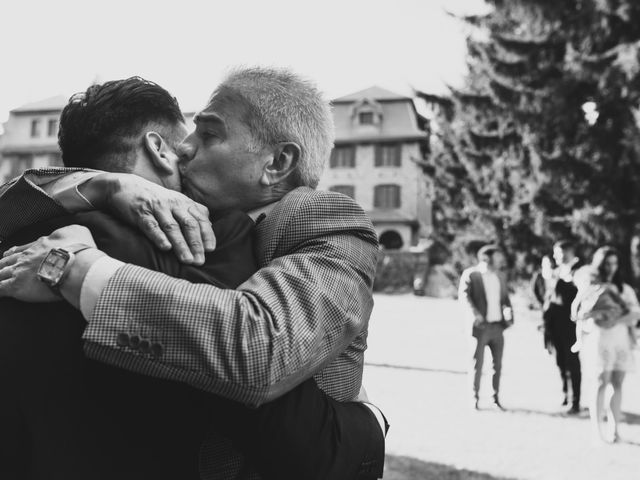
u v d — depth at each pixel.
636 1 17.52
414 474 4.23
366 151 48.25
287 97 1.08
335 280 0.91
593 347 5.41
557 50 20.09
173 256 0.90
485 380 8.32
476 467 4.46
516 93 20.16
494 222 21.78
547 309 6.91
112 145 1.08
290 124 1.07
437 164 28.23
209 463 0.90
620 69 17.20
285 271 0.89
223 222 0.98
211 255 0.94
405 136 47.34
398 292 35.56
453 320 18.55
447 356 10.77
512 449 5.01
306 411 0.86
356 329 0.93
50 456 0.83
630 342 5.39
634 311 5.37
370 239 1.02
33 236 0.98
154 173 1.09
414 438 5.29
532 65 19.98
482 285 6.66
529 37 20.33
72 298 0.84
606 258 5.60
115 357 0.80
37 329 0.87
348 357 1.01
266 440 0.83
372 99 48.91
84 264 0.84
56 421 0.84
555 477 4.28
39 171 1.02
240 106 1.07
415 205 47.00
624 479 4.27
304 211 0.98
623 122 18.06
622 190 18.16
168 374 0.79
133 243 0.89
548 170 18.53
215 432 0.90
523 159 20.45
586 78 18.16
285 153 1.08
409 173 47.31
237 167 1.07
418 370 9.17
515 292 21.59
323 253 0.94
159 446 0.86
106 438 0.84
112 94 1.09
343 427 0.91
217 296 0.83
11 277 0.89
